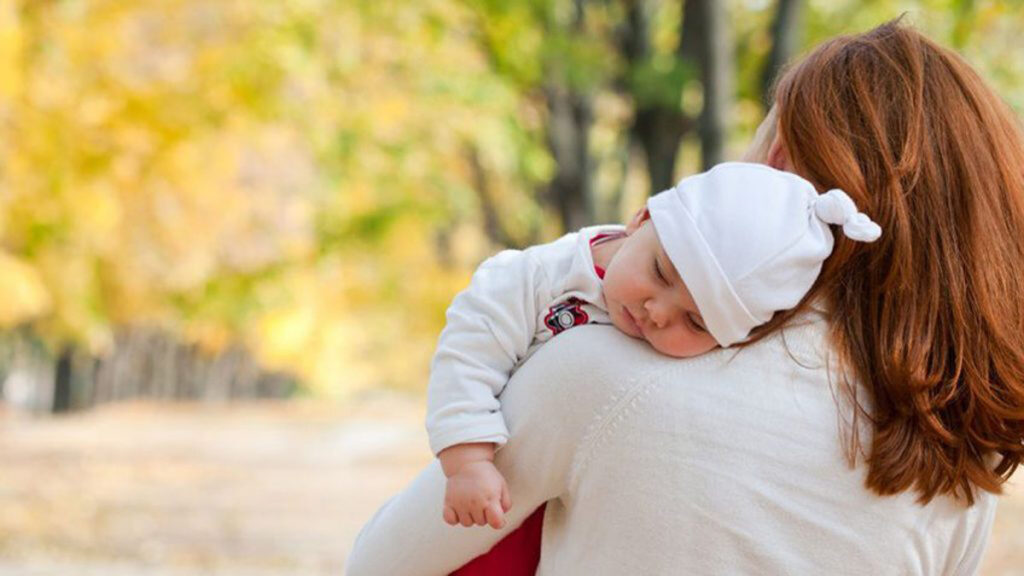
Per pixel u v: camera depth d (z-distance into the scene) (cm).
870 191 281
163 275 3334
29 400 7456
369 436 3709
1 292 2652
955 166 283
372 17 2027
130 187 2595
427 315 3170
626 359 281
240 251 3089
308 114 2228
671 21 1962
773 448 276
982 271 279
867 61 294
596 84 1709
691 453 276
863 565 280
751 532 276
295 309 3478
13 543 1650
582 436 280
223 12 2219
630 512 278
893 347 275
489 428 283
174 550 1664
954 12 1127
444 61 2130
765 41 1634
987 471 283
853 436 277
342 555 1670
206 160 2547
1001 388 280
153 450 3192
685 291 273
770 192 276
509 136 2152
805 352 279
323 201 2556
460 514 284
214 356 6309
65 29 2256
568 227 2083
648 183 1589
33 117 2256
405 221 2459
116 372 6594
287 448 3309
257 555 1650
